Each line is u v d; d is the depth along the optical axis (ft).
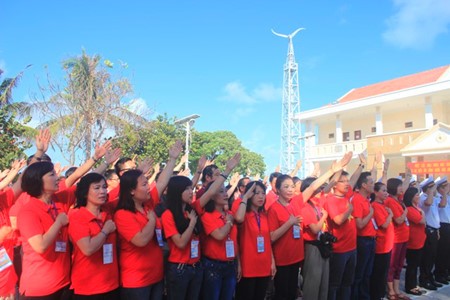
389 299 18.34
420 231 19.45
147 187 10.97
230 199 18.95
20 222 9.65
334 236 14.44
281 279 14.08
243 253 13.19
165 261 13.03
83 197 10.37
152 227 10.55
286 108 116.47
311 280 14.26
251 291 13.15
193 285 11.80
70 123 52.49
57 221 9.56
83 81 55.06
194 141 90.22
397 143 69.31
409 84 83.20
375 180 19.65
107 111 55.21
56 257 9.91
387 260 17.10
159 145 60.13
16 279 11.39
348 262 15.15
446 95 68.39
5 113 30.99
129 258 10.62
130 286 10.48
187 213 11.87
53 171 10.32
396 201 18.70
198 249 12.05
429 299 18.49
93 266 9.98
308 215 14.48
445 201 22.18
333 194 15.43
